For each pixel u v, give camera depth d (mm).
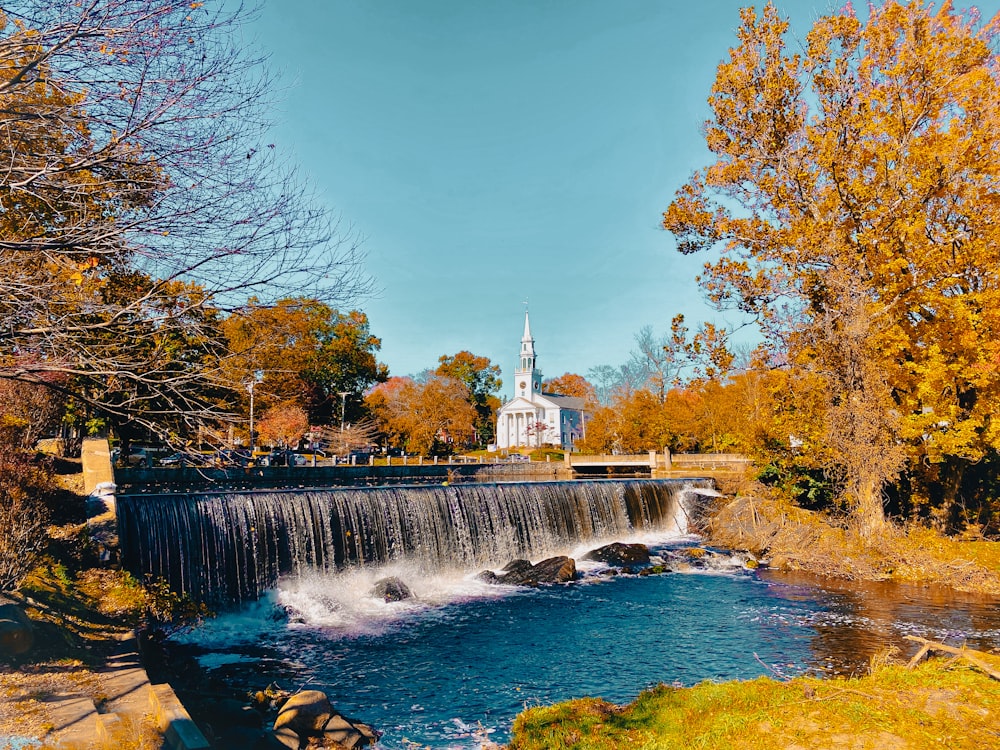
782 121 24781
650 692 10219
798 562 24531
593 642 15633
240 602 18328
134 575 15375
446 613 18375
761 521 28188
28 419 21609
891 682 9008
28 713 7000
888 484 26359
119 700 7699
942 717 7477
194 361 9695
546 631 16609
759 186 24906
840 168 23422
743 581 22625
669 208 26594
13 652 8719
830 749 6781
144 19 7578
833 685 9094
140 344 9445
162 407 9555
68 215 8773
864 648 14688
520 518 26391
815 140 23875
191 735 6379
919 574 21688
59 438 25375
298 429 50062
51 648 9336
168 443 9156
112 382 9367
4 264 8445
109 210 8562
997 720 7340
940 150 21766
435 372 113188
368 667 13844
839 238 23953
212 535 18094
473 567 24219
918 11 22453
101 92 7934
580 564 25438
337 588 20047
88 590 12953
